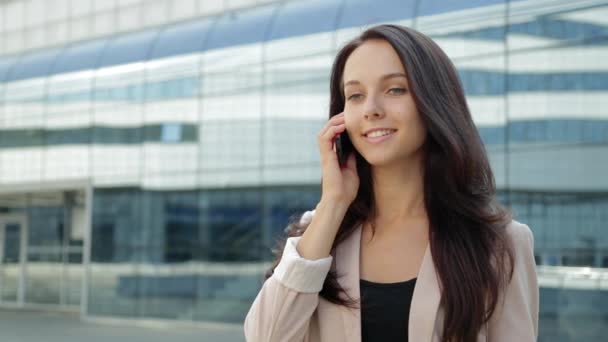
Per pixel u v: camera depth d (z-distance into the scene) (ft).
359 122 4.98
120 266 45.83
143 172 45.55
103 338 39.24
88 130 49.19
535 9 31.09
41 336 41.06
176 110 44.50
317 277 4.86
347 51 5.24
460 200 4.90
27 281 59.21
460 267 4.67
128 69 47.29
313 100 39.17
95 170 48.29
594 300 27.99
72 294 56.49
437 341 4.66
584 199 28.94
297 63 39.93
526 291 4.91
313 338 5.12
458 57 33.09
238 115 41.70
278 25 41.63
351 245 5.14
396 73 4.89
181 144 43.86
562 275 28.84
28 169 52.47
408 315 4.75
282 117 40.06
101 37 53.47
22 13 58.34
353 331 4.81
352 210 5.28
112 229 46.65
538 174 30.19
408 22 35.04
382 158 4.91
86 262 47.44
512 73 31.48
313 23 39.99
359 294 4.88
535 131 30.48
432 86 4.87
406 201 5.16
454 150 4.86
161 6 50.37
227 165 41.68
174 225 43.57
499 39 32.04
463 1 33.55
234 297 40.45
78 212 56.85
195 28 46.29
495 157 31.30
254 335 4.99
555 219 29.45
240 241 40.55
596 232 28.40
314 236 4.97
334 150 5.17
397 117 4.87
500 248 4.80
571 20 30.07
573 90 29.81
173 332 40.14
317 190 38.24
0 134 54.44
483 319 4.65
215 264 41.42
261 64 41.27
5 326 45.96
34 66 54.08
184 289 42.52
